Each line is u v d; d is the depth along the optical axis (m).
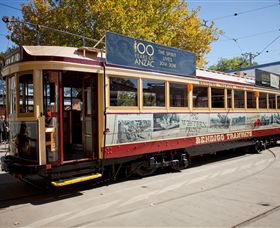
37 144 5.72
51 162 5.81
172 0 17.39
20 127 6.25
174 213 5.03
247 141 11.73
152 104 7.67
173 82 8.28
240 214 4.95
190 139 8.78
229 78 10.77
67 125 7.29
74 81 7.36
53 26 14.56
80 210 5.30
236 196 6.01
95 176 6.28
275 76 14.21
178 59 8.48
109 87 6.67
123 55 6.98
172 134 8.19
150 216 4.90
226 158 11.37
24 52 5.95
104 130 6.52
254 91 12.09
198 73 9.37
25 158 6.10
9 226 4.59
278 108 14.27
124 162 7.14
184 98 8.66
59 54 6.03
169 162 8.31
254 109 12.05
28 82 6.08
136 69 7.24
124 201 5.79
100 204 5.63
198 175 8.17
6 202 5.85
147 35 14.87
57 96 5.95
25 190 6.77
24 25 15.70
